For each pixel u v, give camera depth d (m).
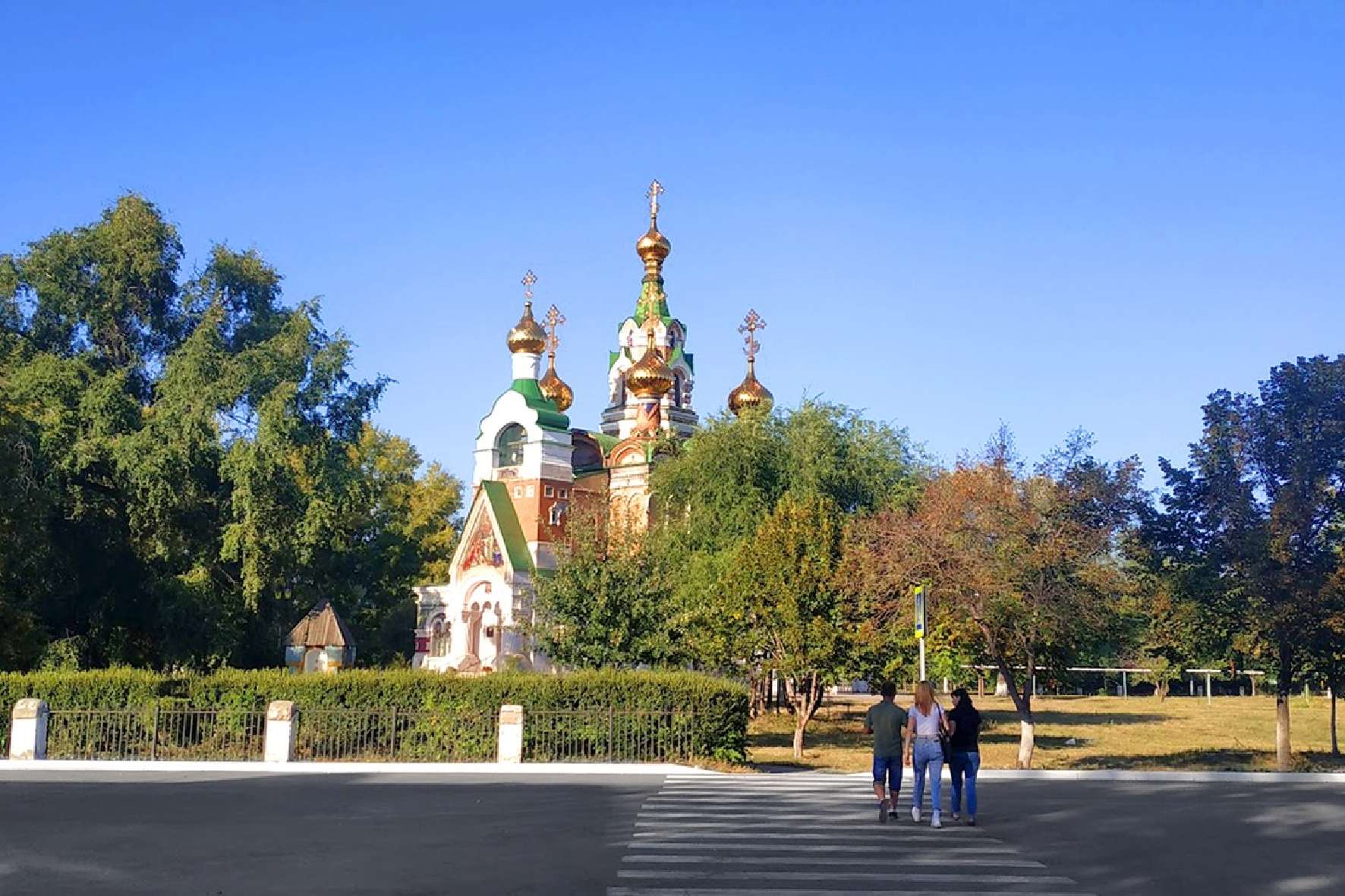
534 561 66.19
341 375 52.94
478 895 13.09
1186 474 34.09
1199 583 32.69
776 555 36.47
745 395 78.31
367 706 31.11
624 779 26.61
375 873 14.35
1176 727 55.06
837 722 52.25
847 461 51.88
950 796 23.56
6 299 50.97
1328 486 32.41
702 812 20.66
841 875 14.73
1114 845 17.36
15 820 18.92
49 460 46.66
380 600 75.69
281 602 56.34
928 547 33.53
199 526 51.38
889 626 35.25
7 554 40.72
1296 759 34.97
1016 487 33.41
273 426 47.59
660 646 38.44
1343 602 31.33
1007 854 16.42
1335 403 32.69
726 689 30.84
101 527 50.56
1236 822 19.97
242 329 54.56
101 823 18.58
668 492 54.06
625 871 14.69
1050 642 32.97
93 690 31.12
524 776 27.11
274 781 25.34
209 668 48.66
